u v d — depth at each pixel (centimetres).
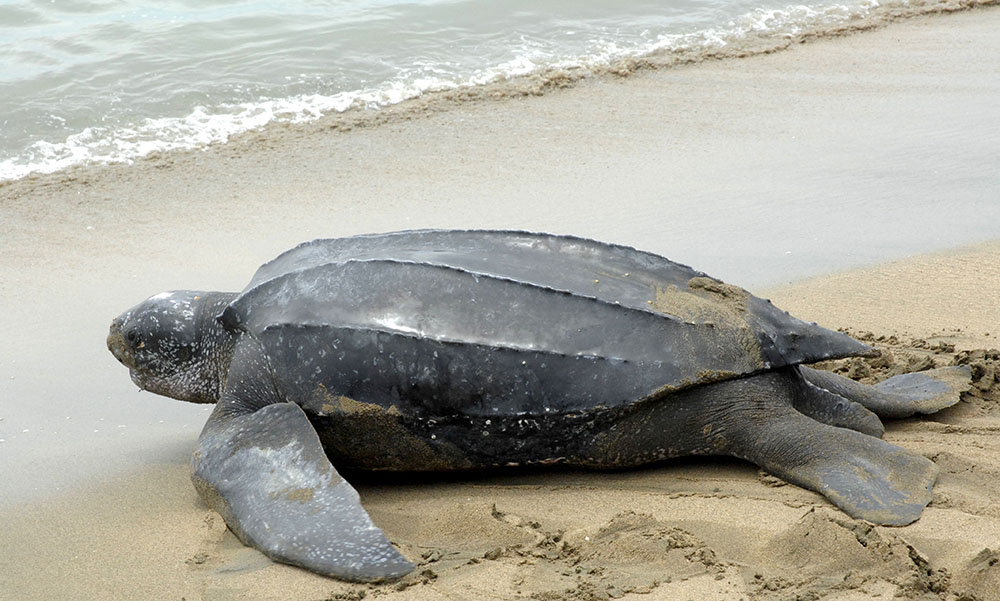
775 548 320
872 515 331
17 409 472
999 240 631
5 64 1029
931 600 291
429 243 416
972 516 330
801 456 366
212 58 1070
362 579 317
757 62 1140
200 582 325
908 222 670
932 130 880
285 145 880
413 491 388
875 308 540
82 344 544
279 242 679
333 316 382
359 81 1038
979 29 1266
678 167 816
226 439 378
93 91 974
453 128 923
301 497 348
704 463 395
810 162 813
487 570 320
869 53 1170
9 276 628
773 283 581
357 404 378
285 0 1273
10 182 795
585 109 977
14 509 383
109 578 331
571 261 400
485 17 1238
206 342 439
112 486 402
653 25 1259
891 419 421
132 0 1258
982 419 415
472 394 370
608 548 327
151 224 715
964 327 510
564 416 368
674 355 370
